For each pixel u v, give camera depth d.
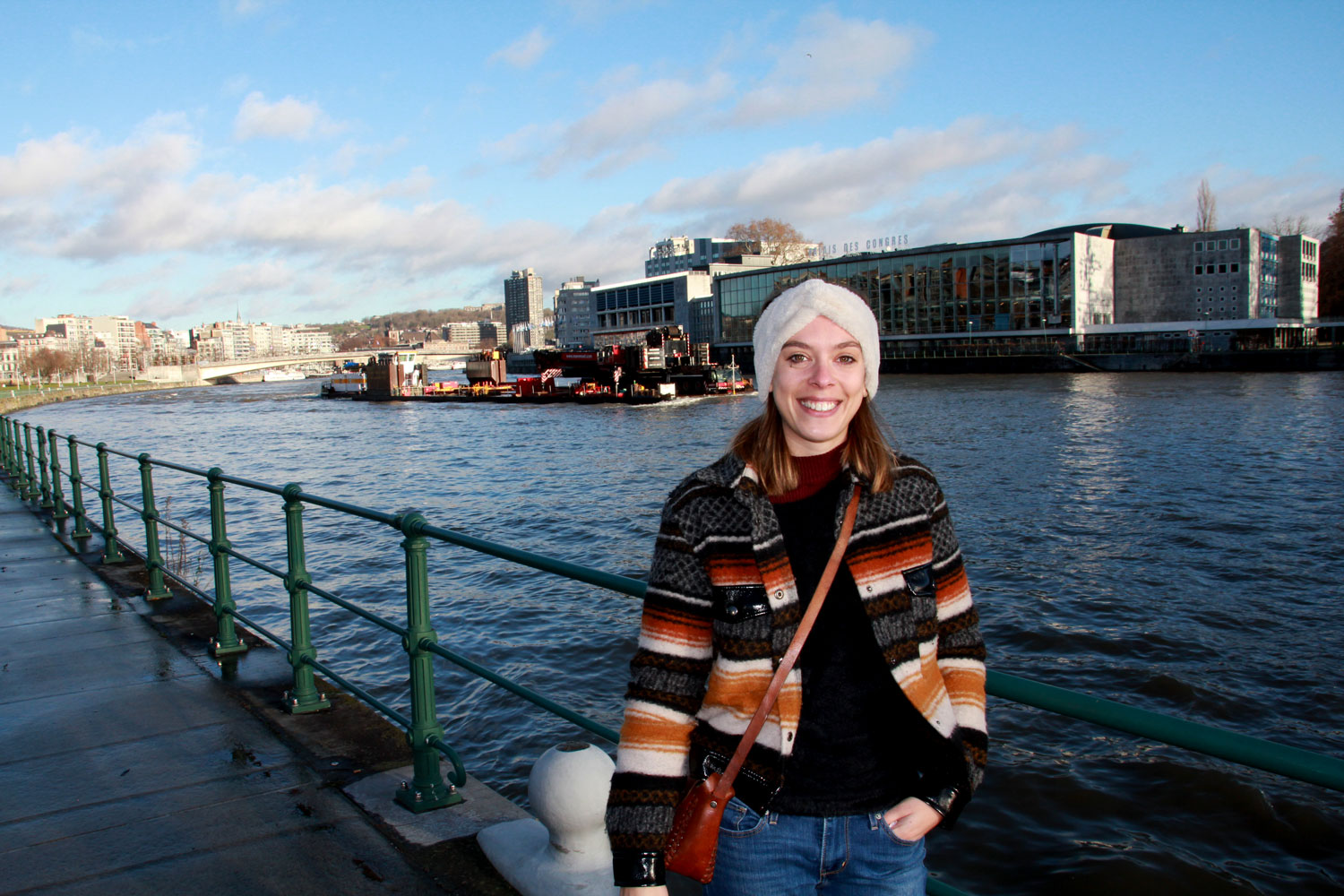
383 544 17.39
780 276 100.94
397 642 11.18
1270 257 88.56
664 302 125.44
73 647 6.52
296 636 5.15
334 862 3.53
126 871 3.49
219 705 5.32
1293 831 6.55
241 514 21.61
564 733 8.46
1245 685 9.39
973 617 1.71
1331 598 12.22
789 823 1.64
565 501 23.44
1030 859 6.37
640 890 1.54
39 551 10.20
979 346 84.94
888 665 1.57
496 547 3.34
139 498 24.91
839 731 1.61
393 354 90.19
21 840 3.75
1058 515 18.48
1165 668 9.91
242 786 4.24
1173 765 7.49
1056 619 11.64
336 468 34.25
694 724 1.67
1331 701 8.94
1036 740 8.11
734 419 50.91
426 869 3.46
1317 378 59.34
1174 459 26.00
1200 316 85.94
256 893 3.32
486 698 9.33
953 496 21.28
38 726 5.02
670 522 1.63
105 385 135.38
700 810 1.59
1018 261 83.94
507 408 69.31
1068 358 78.44
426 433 48.50
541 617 12.12
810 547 1.62
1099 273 85.94
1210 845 6.46
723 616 1.59
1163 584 13.07
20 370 175.62
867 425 1.67
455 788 4.12
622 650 10.74
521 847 3.41
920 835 1.64
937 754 1.63
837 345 1.62
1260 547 15.14
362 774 4.34
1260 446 28.00
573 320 185.62
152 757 4.58
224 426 58.75
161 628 6.99
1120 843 6.50
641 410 60.44
